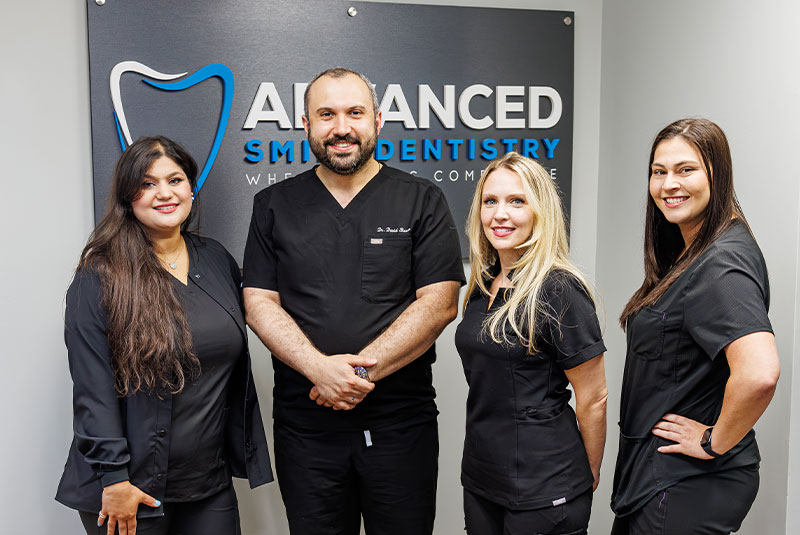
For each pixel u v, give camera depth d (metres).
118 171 2.03
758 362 1.66
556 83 2.97
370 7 2.78
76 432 1.96
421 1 2.84
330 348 2.23
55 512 2.72
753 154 2.29
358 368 2.13
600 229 3.10
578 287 1.87
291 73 2.73
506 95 2.92
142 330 1.94
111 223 2.03
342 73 2.21
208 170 2.70
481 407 1.97
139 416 1.98
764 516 2.23
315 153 2.23
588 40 3.04
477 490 1.99
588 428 1.96
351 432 2.27
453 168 2.91
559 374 1.92
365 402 2.26
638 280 2.85
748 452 1.84
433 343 2.32
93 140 2.59
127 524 1.97
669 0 2.64
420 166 2.88
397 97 2.82
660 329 1.86
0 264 2.58
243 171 2.73
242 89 2.70
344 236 2.26
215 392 2.09
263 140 2.74
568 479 1.89
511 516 1.91
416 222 2.29
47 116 2.58
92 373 1.95
